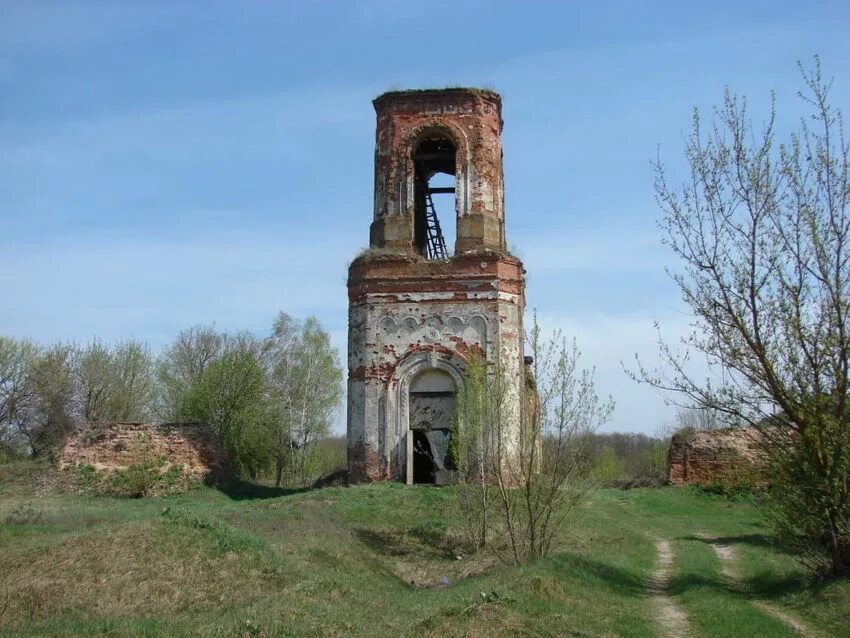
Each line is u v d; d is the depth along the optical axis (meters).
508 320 30.19
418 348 29.94
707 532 28.33
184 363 64.00
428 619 12.60
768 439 15.67
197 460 34.69
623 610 14.23
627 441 100.94
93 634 11.69
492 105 32.38
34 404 57.00
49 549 16.42
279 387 59.31
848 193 14.95
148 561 15.60
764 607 15.22
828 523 15.23
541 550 19.12
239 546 16.72
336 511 25.33
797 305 15.14
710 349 15.80
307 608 13.30
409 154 31.75
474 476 26.61
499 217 32.03
